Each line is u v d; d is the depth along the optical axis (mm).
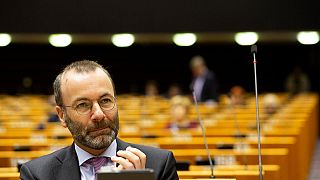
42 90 26328
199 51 26469
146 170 2750
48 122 12883
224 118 12750
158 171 3244
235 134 9422
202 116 13227
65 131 10453
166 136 9664
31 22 14203
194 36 17266
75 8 14219
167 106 16844
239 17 14086
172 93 19250
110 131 3154
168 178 3258
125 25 14227
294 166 8469
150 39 18281
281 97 20016
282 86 25938
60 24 14227
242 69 26328
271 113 14141
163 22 14203
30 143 8562
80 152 3268
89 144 3129
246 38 17328
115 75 26703
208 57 26469
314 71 24906
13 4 14172
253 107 15633
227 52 26344
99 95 3133
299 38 17484
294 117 12430
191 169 6062
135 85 26703
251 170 5906
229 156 7176
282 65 25906
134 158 3027
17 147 7973
